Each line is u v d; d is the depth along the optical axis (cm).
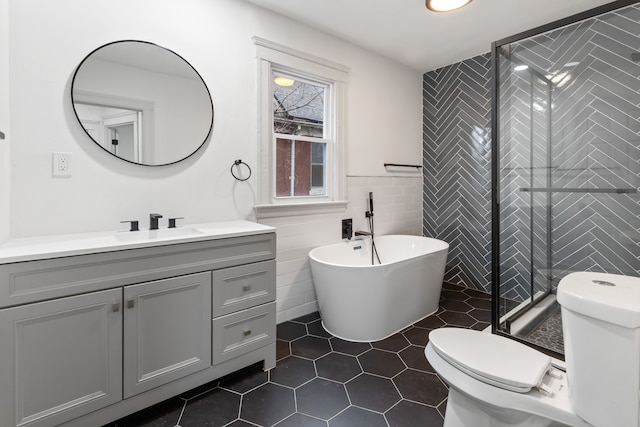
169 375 154
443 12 244
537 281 221
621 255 216
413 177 373
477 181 337
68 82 166
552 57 217
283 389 173
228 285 172
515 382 109
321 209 280
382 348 219
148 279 146
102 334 135
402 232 362
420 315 266
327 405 161
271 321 190
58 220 166
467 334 142
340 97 290
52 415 126
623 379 90
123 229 185
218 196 221
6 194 147
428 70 372
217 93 217
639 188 209
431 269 268
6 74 147
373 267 223
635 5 169
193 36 206
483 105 328
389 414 155
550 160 226
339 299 229
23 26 154
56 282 125
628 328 89
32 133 157
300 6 237
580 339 99
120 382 141
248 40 230
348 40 292
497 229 210
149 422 148
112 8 177
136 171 189
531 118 220
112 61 178
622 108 212
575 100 225
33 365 121
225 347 172
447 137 361
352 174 308
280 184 262
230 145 225
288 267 261
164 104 196
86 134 172
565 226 229
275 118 259
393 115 345
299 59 257
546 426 109
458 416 126
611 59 211
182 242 154
